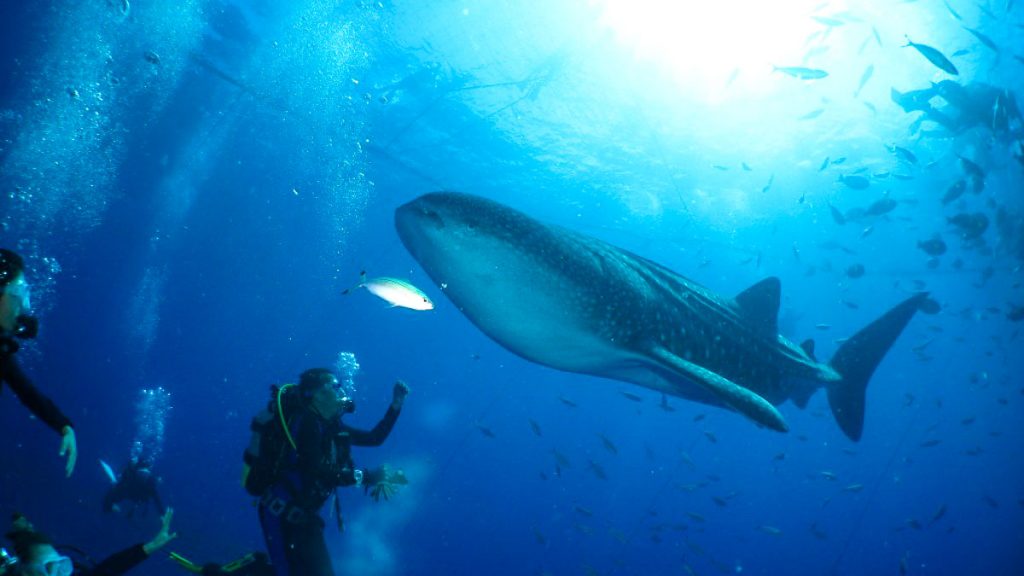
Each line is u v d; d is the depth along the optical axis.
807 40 12.21
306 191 39.69
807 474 16.19
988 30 12.77
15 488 13.85
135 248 56.91
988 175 15.41
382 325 80.12
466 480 54.91
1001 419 71.38
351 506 29.77
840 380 6.59
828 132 18.19
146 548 3.29
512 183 28.55
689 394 5.35
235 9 19.92
